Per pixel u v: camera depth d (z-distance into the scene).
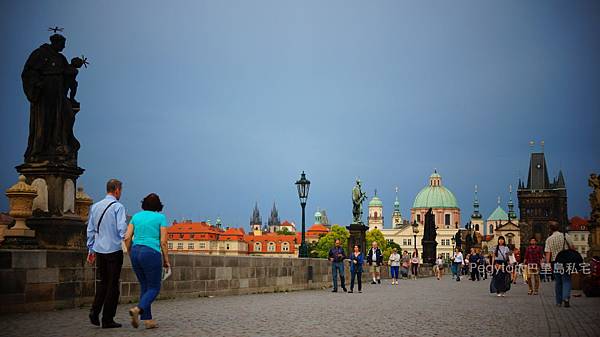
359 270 34.12
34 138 20.67
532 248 33.47
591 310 21.95
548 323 17.45
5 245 18.86
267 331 14.62
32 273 17.56
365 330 15.17
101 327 14.85
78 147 21.42
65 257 18.53
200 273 26.09
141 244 14.79
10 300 16.98
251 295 28.78
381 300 26.41
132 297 21.45
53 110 20.72
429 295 30.95
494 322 17.55
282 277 33.34
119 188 15.55
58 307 18.27
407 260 64.00
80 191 22.95
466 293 33.28
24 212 19.94
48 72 20.75
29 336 13.22
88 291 19.22
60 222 19.98
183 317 17.56
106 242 14.91
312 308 21.34
